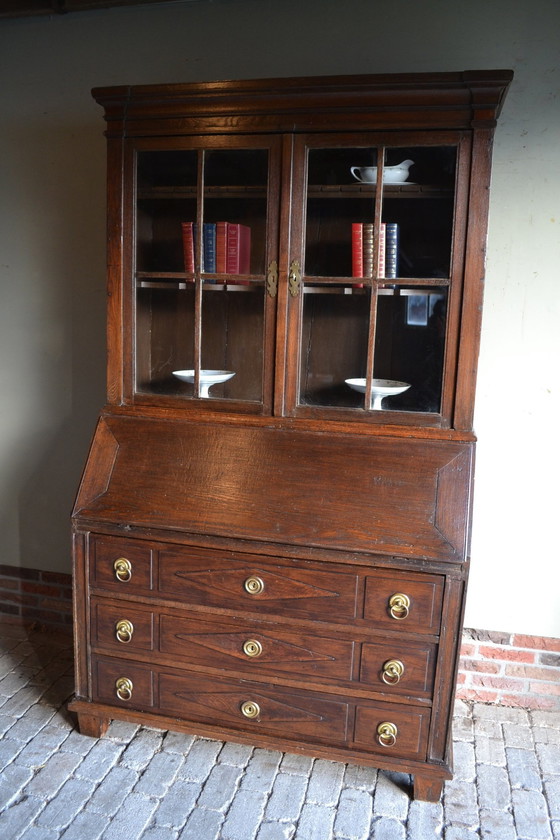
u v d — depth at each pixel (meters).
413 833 1.66
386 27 2.07
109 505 1.87
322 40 2.12
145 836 1.62
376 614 1.70
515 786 1.84
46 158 2.38
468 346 1.76
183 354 1.96
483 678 2.26
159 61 2.25
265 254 1.85
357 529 1.71
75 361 2.46
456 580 1.64
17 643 2.51
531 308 2.09
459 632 1.66
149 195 1.92
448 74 1.63
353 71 2.11
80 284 2.41
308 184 1.81
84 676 1.96
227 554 1.78
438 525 1.68
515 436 2.15
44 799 1.73
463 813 1.73
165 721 1.89
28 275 2.46
